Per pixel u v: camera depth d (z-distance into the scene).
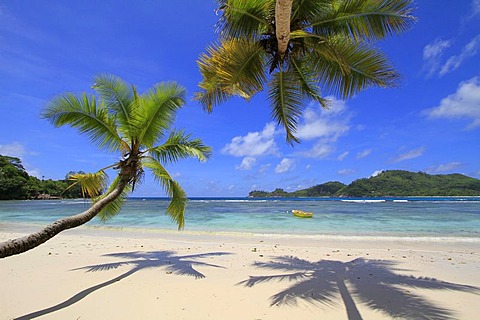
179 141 7.96
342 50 6.44
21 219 23.09
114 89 7.45
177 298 4.98
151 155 7.89
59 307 4.57
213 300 4.88
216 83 7.11
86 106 6.86
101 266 7.21
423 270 6.86
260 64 6.90
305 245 10.83
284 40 5.39
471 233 14.55
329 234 14.27
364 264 7.47
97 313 4.36
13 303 4.73
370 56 6.39
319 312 4.36
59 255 8.53
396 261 7.85
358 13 5.81
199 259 8.12
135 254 8.80
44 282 5.84
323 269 6.94
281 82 7.82
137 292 5.27
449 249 10.12
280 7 4.56
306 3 5.88
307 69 7.68
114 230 15.73
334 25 6.18
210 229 16.47
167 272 6.66
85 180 7.65
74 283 5.79
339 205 46.84
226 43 6.43
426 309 4.41
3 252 3.64
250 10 5.82
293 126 8.09
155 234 14.01
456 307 4.48
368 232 15.04
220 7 5.67
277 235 13.53
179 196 8.09
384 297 4.96
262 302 4.79
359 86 6.84
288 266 7.27
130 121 7.27
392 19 5.66
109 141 7.54
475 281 5.93
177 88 7.48
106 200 5.95
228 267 7.17
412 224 18.62
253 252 9.23
